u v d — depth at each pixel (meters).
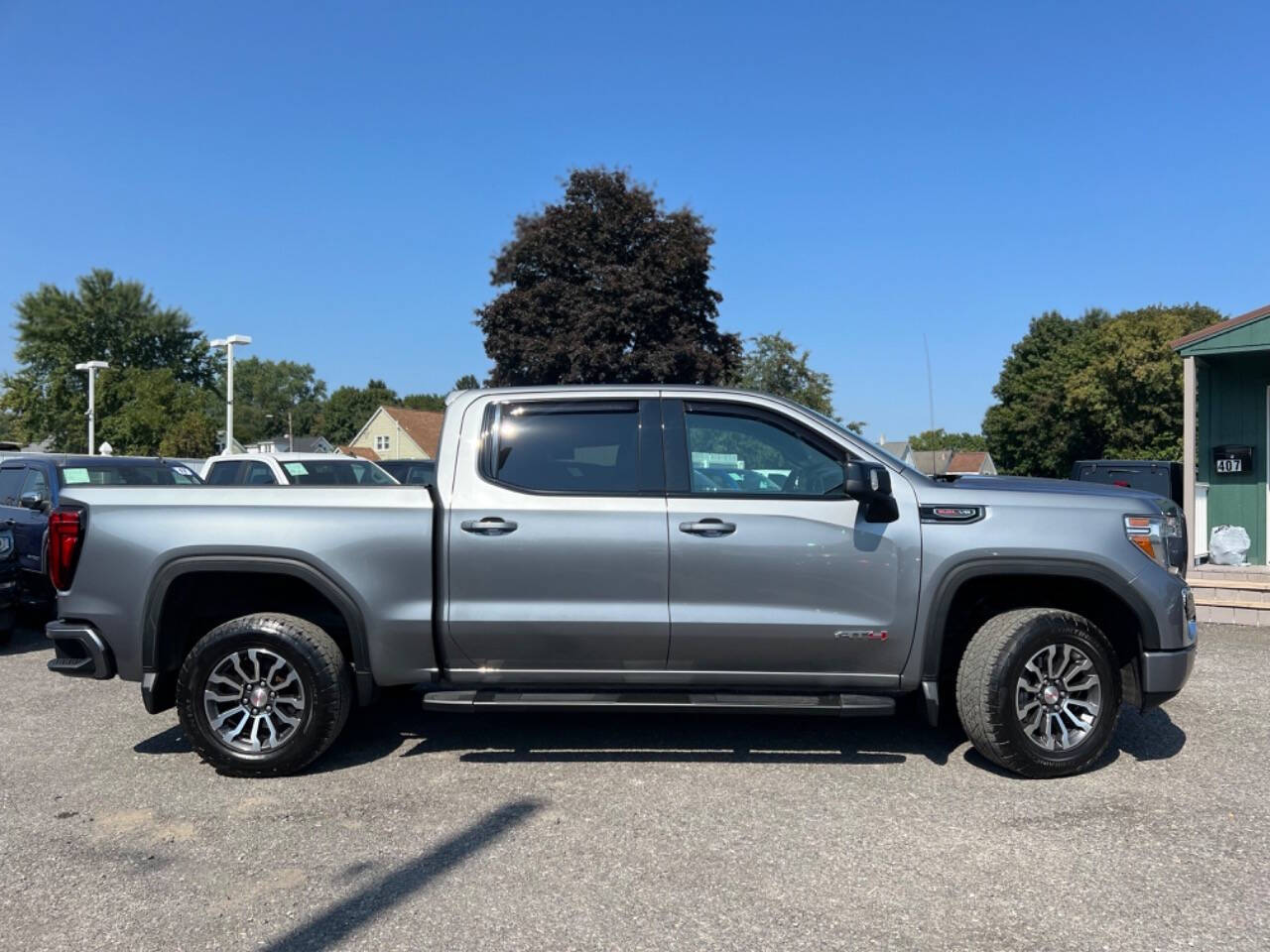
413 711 6.03
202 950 3.14
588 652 4.73
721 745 5.27
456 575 4.70
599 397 4.93
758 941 3.17
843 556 4.64
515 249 24.75
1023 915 3.32
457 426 4.91
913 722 5.71
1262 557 11.30
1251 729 5.52
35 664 7.66
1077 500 4.72
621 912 3.37
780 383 33.84
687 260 23.77
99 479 9.73
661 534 4.65
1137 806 4.32
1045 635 4.58
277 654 4.75
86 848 3.95
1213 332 10.38
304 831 4.11
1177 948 3.10
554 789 4.59
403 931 3.25
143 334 65.19
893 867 3.71
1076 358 49.28
